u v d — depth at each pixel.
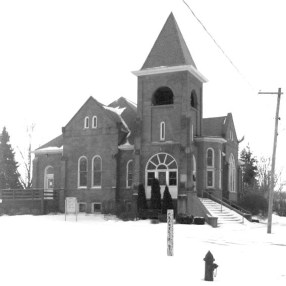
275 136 30.08
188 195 35.72
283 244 20.52
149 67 38.94
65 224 28.48
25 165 65.75
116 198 39.72
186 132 36.59
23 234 20.98
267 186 77.81
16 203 39.25
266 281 11.20
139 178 37.72
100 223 30.75
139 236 22.00
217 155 39.66
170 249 15.24
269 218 27.73
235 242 20.88
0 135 66.19
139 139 38.31
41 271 11.45
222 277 11.59
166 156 37.22
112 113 42.66
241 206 43.16
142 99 38.78
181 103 37.19
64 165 42.28
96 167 41.19
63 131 42.94
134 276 11.16
